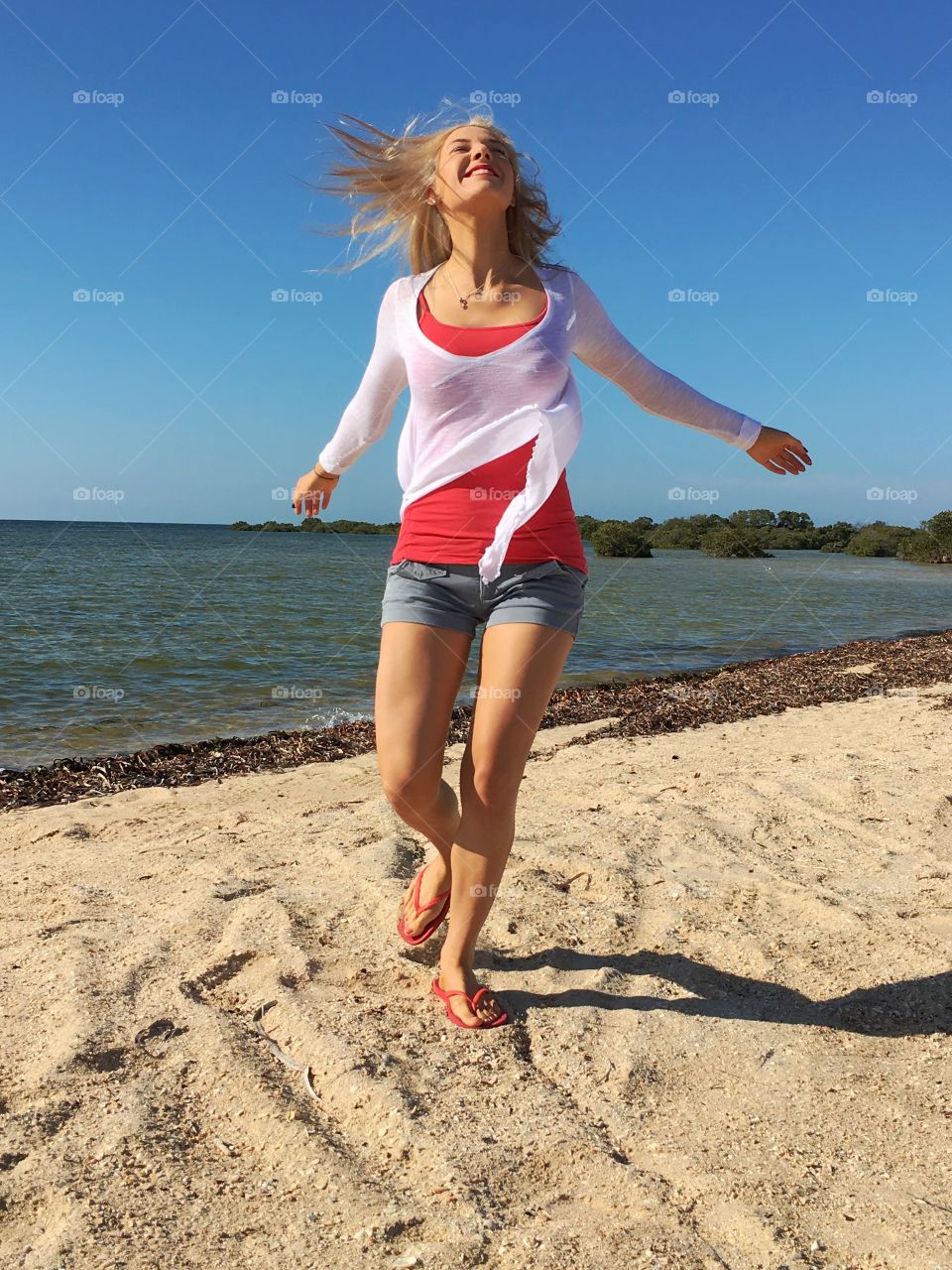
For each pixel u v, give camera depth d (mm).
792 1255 1831
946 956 3123
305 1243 1847
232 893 3676
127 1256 1799
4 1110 2271
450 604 2703
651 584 30828
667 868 3932
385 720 2713
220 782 6684
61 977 2938
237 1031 2645
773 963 3117
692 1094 2414
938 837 4375
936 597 29344
